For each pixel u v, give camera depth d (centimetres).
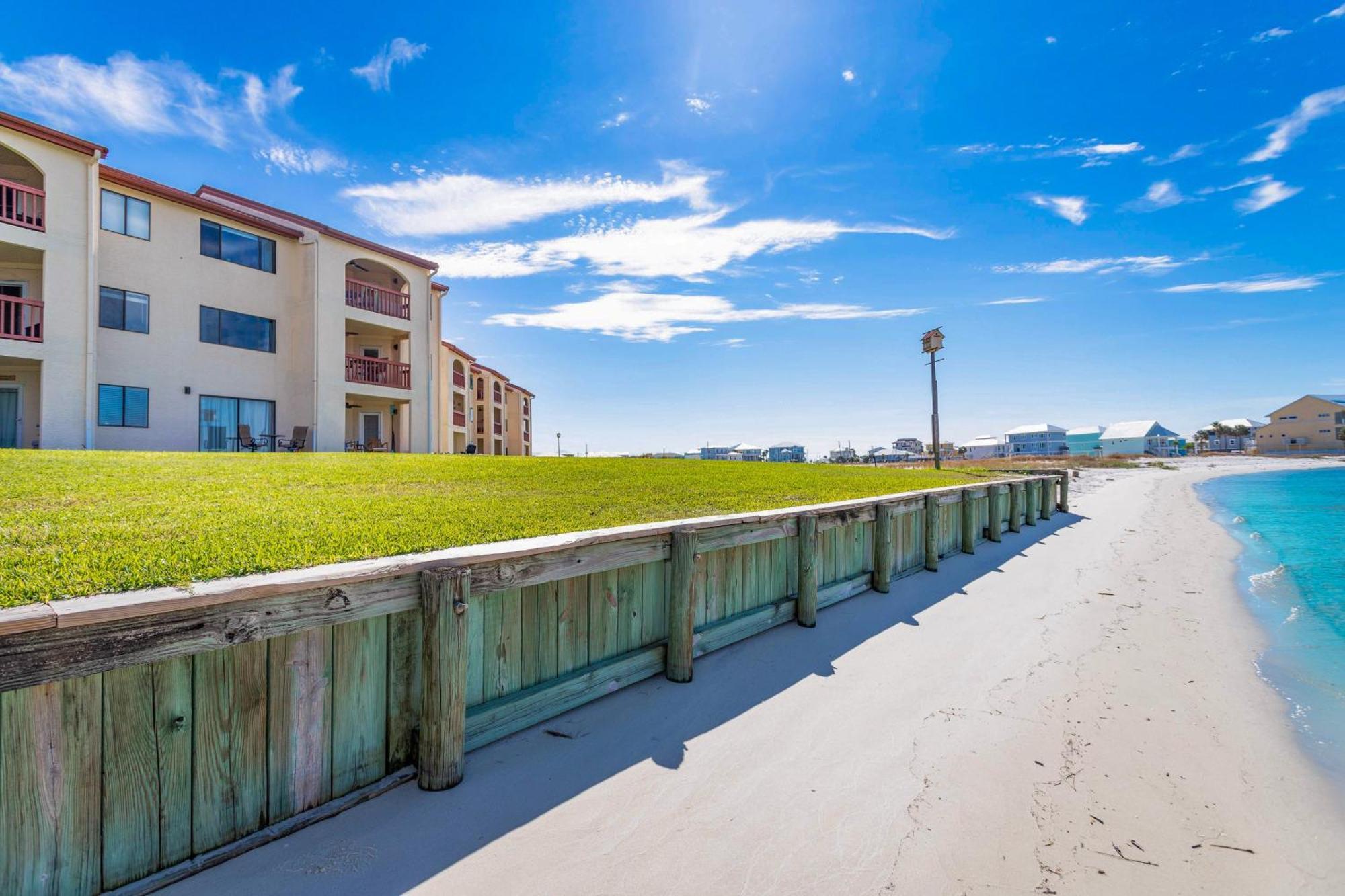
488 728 343
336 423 1925
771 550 596
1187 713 445
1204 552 1213
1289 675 537
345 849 256
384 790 294
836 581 695
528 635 374
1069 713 434
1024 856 277
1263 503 2292
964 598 744
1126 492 2623
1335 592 887
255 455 1272
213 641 231
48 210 1331
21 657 189
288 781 265
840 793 320
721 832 284
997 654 549
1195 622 694
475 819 282
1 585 277
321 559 356
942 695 455
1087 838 293
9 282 1416
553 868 254
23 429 1422
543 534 491
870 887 252
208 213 1686
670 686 447
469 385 3275
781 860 266
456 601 299
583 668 411
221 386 1708
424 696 300
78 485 669
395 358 2322
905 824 296
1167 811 320
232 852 244
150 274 1566
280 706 261
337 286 1950
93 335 1388
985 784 337
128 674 220
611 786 316
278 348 1847
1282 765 376
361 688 290
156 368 1573
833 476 1542
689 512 698
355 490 786
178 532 432
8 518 466
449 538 457
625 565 421
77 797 210
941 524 959
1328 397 7200
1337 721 441
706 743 368
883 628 607
